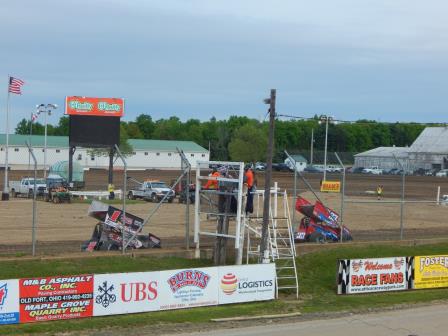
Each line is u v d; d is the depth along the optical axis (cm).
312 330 1748
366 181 8462
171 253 2270
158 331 1650
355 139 15212
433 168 11819
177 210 4247
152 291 1817
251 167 2452
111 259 2119
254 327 1744
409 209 4741
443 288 2462
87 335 1580
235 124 15238
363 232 3238
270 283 2066
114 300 1755
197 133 15325
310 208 2695
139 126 16888
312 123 14838
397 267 2344
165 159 11606
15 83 5194
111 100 5531
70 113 5472
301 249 2561
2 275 1847
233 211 2289
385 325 1847
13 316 1600
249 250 2297
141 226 2289
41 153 10100
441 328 1838
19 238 2680
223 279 1956
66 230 3016
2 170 9344
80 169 6334
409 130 16012
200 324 1741
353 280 2241
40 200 4950
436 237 3114
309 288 2247
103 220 2253
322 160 12375
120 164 10931
